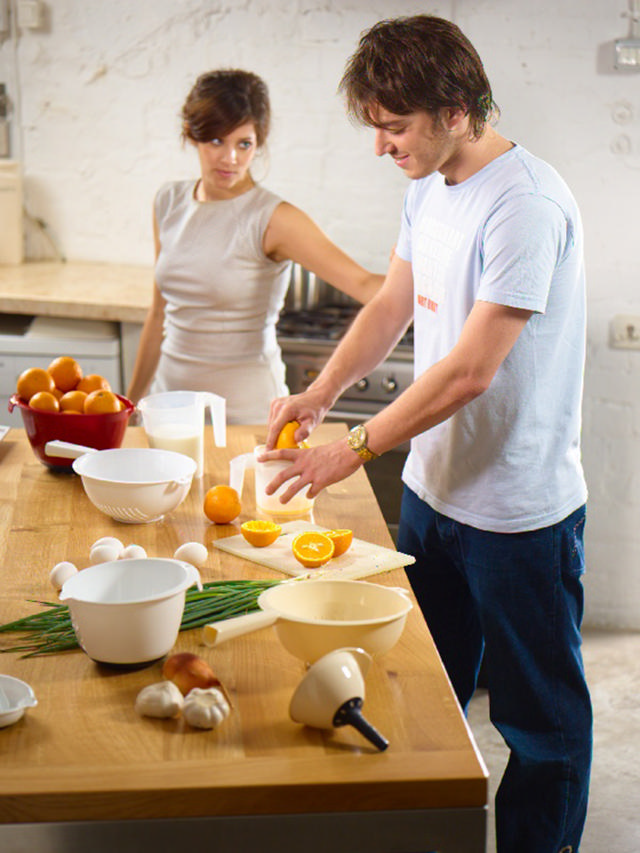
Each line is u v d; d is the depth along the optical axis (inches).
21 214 161.3
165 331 120.6
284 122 151.6
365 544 73.3
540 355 78.4
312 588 60.5
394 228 153.1
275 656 59.2
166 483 74.6
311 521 77.8
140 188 160.6
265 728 52.3
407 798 48.5
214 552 72.0
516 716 84.1
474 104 73.6
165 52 153.9
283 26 148.9
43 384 86.6
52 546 72.8
